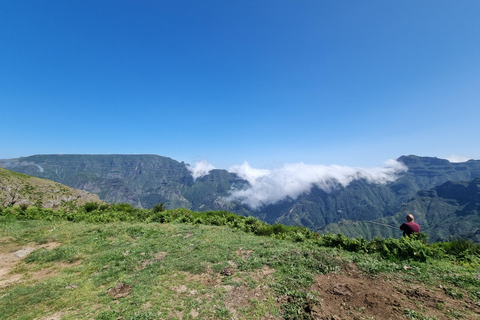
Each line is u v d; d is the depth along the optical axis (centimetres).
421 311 408
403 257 683
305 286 547
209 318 455
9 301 567
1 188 4200
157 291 586
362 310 429
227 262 756
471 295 450
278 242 966
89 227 1274
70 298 578
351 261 683
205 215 1814
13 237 1062
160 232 1190
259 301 502
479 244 768
